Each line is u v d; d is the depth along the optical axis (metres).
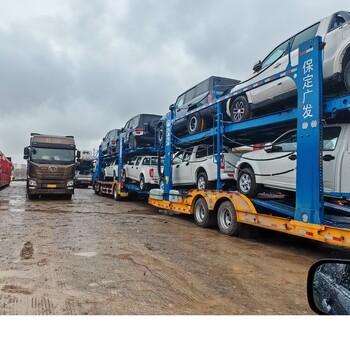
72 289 3.98
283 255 5.99
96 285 4.15
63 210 12.34
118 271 4.77
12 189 28.11
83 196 20.62
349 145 5.35
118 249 6.14
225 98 8.13
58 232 7.74
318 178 5.15
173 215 11.64
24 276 4.45
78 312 3.28
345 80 5.32
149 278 4.49
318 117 5.19
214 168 8.88
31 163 15.80
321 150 5.16
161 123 12.82
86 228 8.38
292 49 6.46
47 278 4.38
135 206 14.63
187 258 5.60
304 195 5.41
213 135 8.59
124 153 16.67
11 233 7.50
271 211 7.14
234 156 8.62
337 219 5.59
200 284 4.30
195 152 10.13
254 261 5.51
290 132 6.56
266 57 7.33
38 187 15.79
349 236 4.62
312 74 5.36
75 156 16.75
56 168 16.05
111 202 16.47
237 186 7.95
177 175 11.15
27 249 6.00
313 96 5.31
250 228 7.47
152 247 6.38
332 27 5.66
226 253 6.02
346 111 5.34
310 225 5.27
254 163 7.33
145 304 3.57
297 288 4.21
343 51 5.26
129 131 16.02
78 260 5.31
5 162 28.48
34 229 8.08
